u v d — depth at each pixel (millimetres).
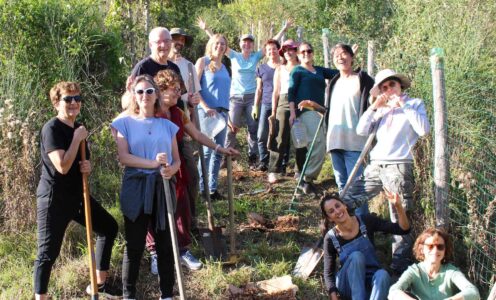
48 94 7375
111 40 8234
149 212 4695
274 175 7898
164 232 4816
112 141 7371
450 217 5547
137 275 4859
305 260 5602
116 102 8078
